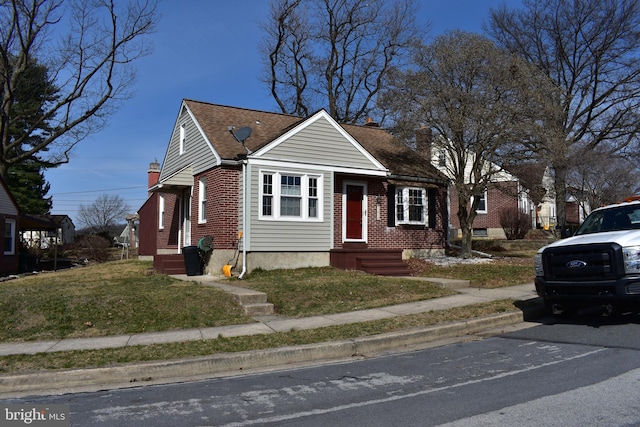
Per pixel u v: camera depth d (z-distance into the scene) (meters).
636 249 8.05
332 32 36.88
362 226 18.11
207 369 6.91
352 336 8.16
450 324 8.89
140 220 27.27
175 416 5.03
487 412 4.79
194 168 17.59
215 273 15.36
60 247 38.59
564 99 25.41
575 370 6.12
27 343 8.05
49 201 48.16
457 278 14.70
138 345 7.79
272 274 14.81
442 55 16.72
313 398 5.51
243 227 15.02
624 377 5.72
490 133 16.41
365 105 37.62
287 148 15.81
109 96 27.67
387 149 20.98
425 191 19.77
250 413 5.06
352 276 14.20
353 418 4.80
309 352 7.48
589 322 9.23
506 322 9.62
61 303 9.82
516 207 27.22
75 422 4.92
